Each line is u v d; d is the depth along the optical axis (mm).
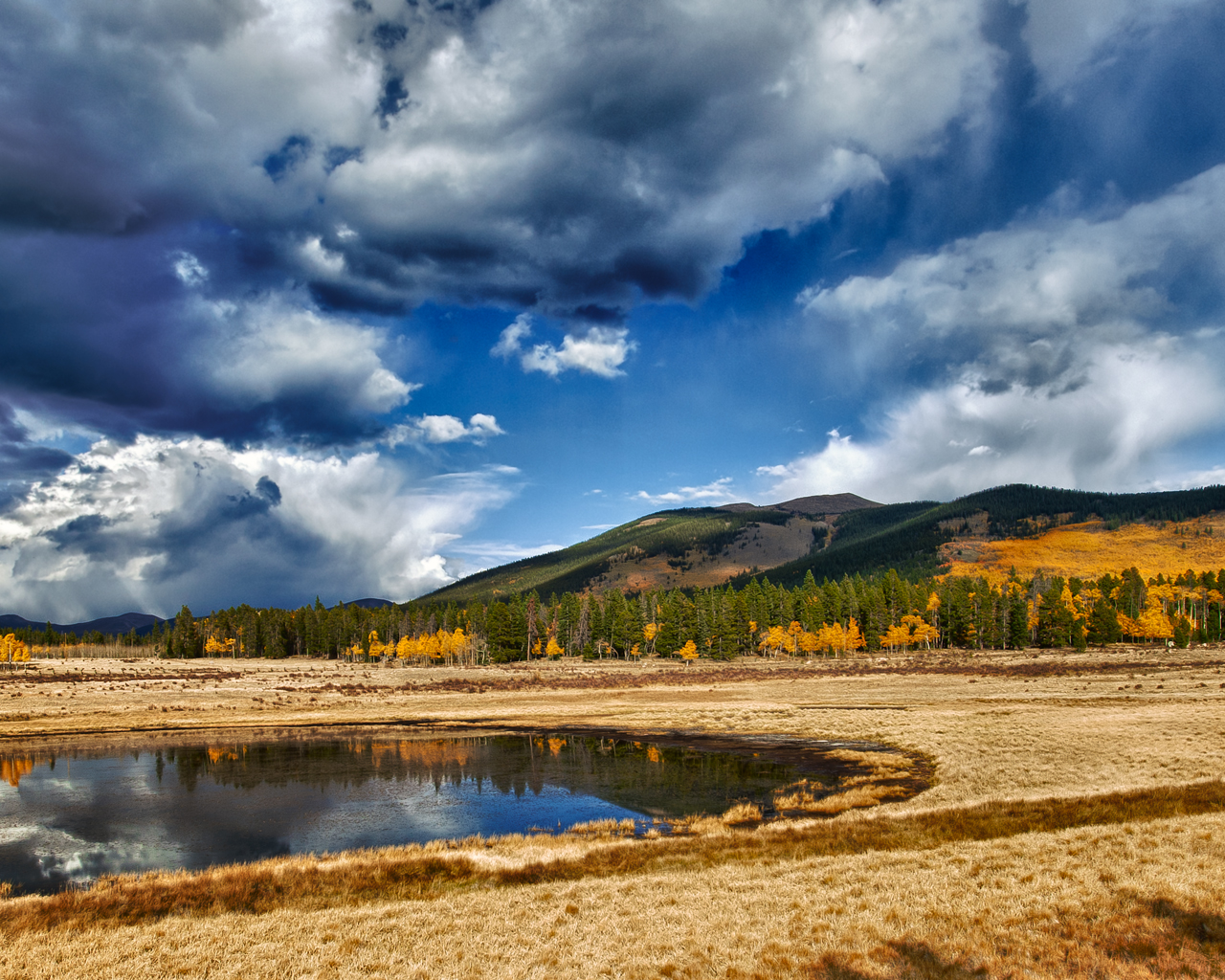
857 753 40406
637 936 13578
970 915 13352
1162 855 15766
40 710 66438
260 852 24438
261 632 197500
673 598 160125
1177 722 38125
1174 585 172875
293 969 12562
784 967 11812
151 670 122312
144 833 27078
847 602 154750
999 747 35750
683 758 42156
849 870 17047
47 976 12508
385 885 18156
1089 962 10977
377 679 106562
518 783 35688
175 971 12594
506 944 13508
